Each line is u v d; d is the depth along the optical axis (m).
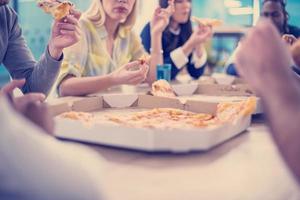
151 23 2.37
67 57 1.73
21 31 1.78
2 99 0.47
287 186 0.64
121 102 1.38
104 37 2.04
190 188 0.60
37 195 0.42
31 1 2.62
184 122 1.04
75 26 1.51
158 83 1.48
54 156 0.44
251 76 0.63
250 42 0.64
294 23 2.30
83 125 0.85
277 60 0.62
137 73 1.67
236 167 0.72
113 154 0.79
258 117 1.20
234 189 0.60
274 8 2.01
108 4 2.02
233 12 2.92
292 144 0.57
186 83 1.85
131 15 2.17
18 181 0.42
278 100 0.60
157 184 0.62
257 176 0.67
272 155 0.80
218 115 1.12
